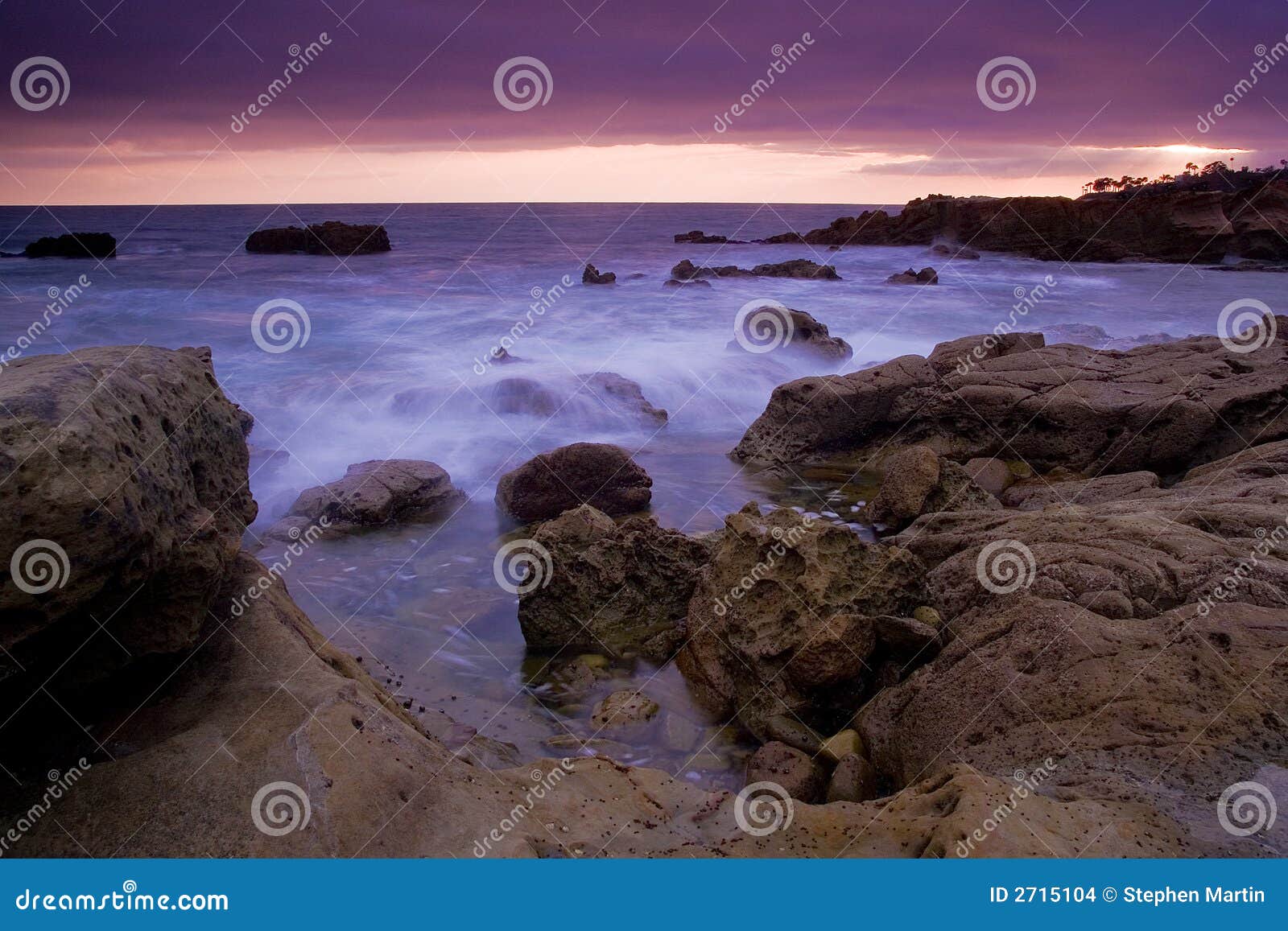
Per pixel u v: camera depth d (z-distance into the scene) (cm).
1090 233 5041
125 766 416
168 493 462
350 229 4869
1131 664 578
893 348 2317
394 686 728
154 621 463
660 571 859
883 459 1394
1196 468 1119
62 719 456
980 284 3838
